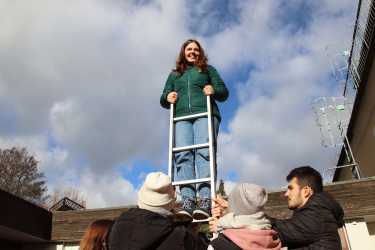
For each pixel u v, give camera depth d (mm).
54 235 10688
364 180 7277
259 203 2477
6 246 10781
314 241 2543
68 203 17531
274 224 2697
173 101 4398
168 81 4629
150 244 2350
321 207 2629
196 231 3098
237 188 2564
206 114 4152
